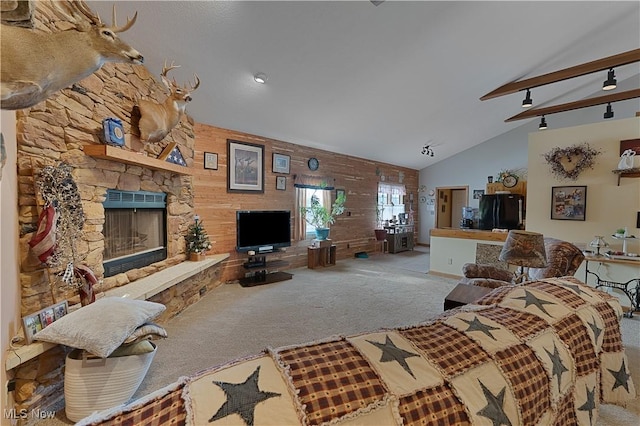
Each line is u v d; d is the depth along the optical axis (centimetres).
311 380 66
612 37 367
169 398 60
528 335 100
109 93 252
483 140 774
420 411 66
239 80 344
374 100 448
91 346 155
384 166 805
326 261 602
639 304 331
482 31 324
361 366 73
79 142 220
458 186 835
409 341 88
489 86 464
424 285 452
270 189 524
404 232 819
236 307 348
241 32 271
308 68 341
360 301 372
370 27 289
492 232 473
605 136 392
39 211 182
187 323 299
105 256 258
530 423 81
